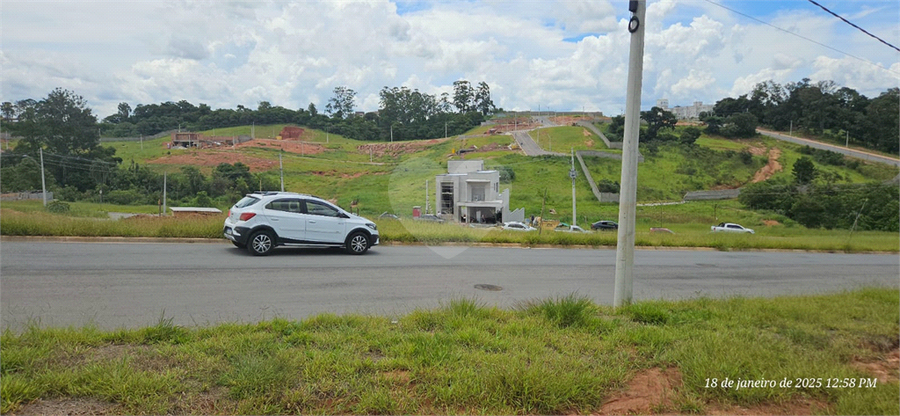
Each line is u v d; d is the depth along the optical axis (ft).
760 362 16.33
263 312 22.54
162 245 43.14
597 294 31.94
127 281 27.66
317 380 13.76
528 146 318.24
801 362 16.70
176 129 411.75
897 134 299.79
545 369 14.71
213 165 269.44
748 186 223.92
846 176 255.29
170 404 12.26
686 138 307.78
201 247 42.88
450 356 15.60
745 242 75.05
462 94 526.98
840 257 69.72
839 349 18.81
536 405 13.42
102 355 14.79
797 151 301.43
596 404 13.84
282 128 425.28
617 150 286.66
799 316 23.48
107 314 20.97
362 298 26.63
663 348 17.72
